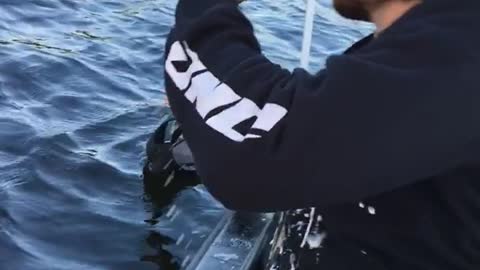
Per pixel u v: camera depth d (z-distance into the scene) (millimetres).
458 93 963
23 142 3773
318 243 1224
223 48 1155
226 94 1105
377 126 976
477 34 986
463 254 1097
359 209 1137
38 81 4555
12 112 4109
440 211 1083
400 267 1130
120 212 3350
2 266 2895
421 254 1112
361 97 984
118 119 4215
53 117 4141
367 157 984
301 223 1273
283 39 6203
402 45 1007
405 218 1102
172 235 3252
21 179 3459
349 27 6738
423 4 1035
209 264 2055
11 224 3141
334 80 1004
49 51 5066
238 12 1202
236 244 2143
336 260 1188
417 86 970
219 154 1069
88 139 3932
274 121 1034
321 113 999
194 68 1158
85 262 3002
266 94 1082
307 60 1694
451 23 998
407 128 971
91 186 3508
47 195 3381
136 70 5043
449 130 971
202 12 1204
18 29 5496
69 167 3615
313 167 1005
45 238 3102
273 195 1047
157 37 5824
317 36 6387
